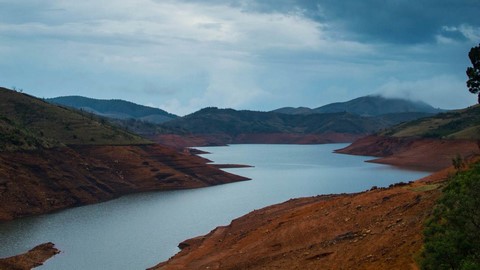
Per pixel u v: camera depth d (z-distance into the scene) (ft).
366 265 82.84
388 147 641.81
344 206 123.95
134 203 284.00
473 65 158.10
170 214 240.53
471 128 521.65
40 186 274.57
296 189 323.16
